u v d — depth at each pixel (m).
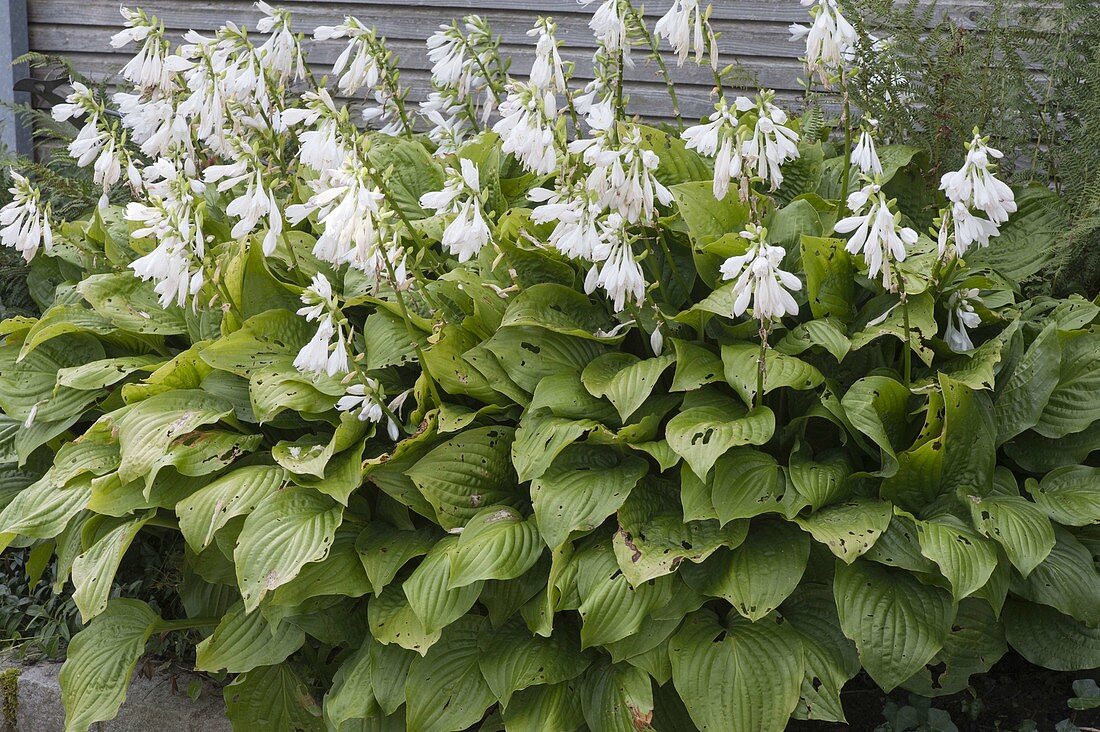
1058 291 3.58
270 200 2.94
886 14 3.86
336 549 3.09
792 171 3.72
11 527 3.28
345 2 6.14
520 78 6.02
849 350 2.96
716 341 3.25
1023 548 2.62
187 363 3.46
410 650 3.01
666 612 2.79
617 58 3.46
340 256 2.80
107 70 6.04
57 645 3.83
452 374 3.15
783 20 5.48
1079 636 2.88
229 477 3.11
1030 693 3.10
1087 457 3.22
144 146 3.42
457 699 2.92
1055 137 3.87
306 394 3.17
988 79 3.82
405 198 3.92
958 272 3.27
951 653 2.88
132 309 3.73
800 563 2.77
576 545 2.96
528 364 3.18
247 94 3.35
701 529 2.86
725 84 4.69
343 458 3.14
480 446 3.10
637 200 2.69
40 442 3.62
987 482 2.83
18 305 4.71
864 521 2.73
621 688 2.83
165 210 2.97
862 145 2.88
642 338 3.30
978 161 2.57
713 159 3.82
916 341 2.92
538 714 2.89
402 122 4.22
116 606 3.39
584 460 3.05
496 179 3.81
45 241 3.45
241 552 2.90
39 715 3.69
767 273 2.49
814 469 2.86
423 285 3.27
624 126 3.08
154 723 3.51
